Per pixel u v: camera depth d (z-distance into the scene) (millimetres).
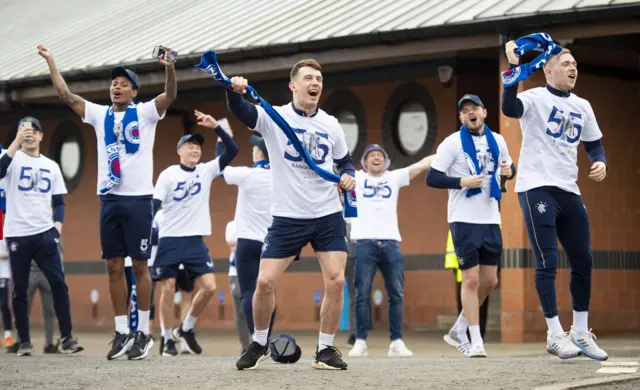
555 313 12727
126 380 10539
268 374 11023
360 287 17234
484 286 15461
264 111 11180
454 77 23531
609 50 21500
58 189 17172
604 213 22344
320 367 11625
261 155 15797
